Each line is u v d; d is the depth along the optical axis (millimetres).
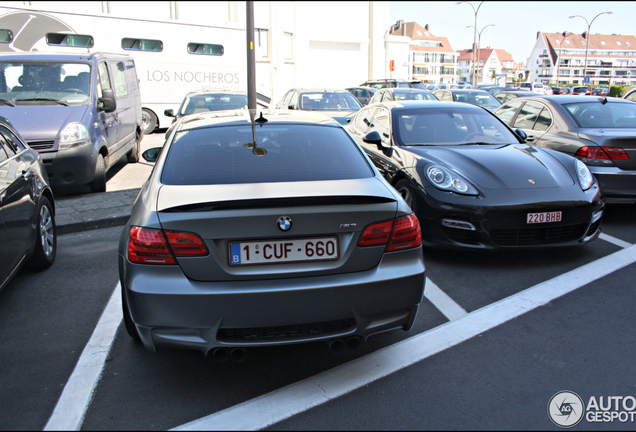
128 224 2492
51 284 3857
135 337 2875
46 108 6578
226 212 2188
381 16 34000
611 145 5066
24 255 3623
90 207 5934
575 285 3641
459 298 3471
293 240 2250
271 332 2262
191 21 14109
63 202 6227
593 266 4023
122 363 2682
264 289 2186
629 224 5332
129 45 13344
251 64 9859
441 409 2234
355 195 2271
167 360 2713
